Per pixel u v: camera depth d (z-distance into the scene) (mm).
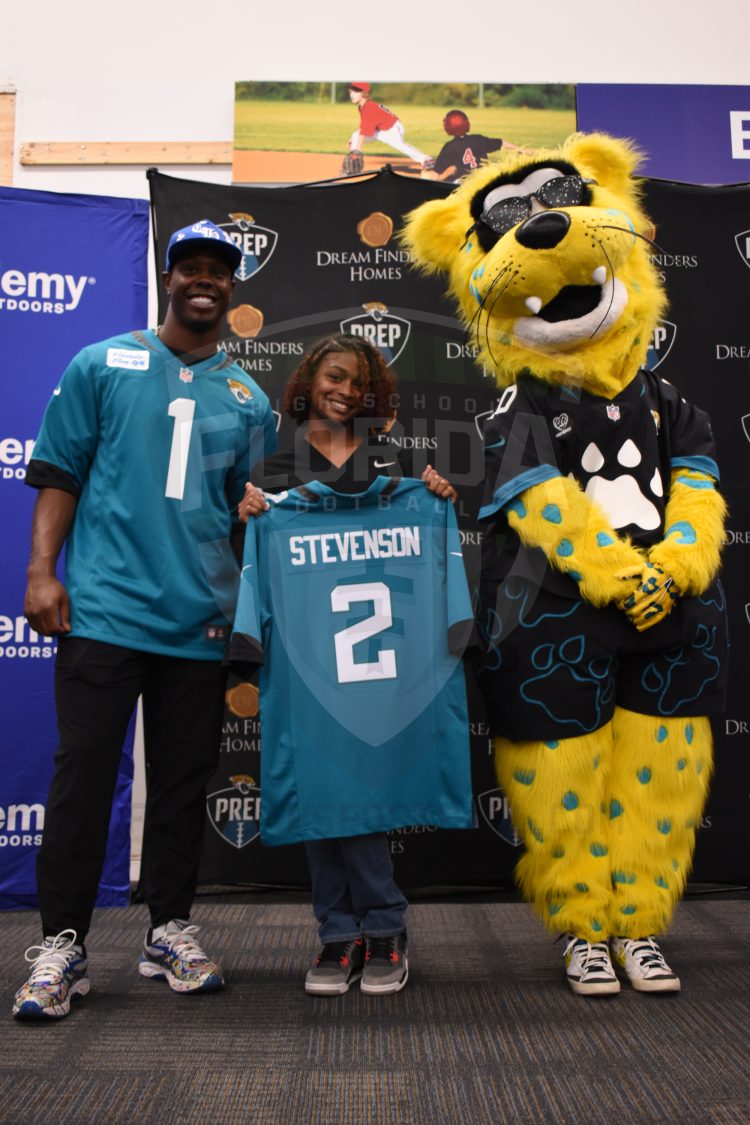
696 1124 1350
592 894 1906
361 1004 1853
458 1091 1461
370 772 1894
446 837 2666
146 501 1934
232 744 2670
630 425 1997
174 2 3240
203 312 2006
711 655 1967
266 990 1937
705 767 1988
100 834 1877
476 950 2215
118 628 1889
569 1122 1359
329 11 3240
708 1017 1755
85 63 3223
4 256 2707
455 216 2211
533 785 1913
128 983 1985
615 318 1992
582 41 3236
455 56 3230
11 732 2648
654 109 3199
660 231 2752
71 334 2734
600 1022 1737
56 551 1942
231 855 2656
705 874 2643
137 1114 1391
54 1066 1559
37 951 2219
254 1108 1407
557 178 2068
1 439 2693
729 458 2727
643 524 1964
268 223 2740
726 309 2750
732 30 3229
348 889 1998
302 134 3189
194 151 3195
